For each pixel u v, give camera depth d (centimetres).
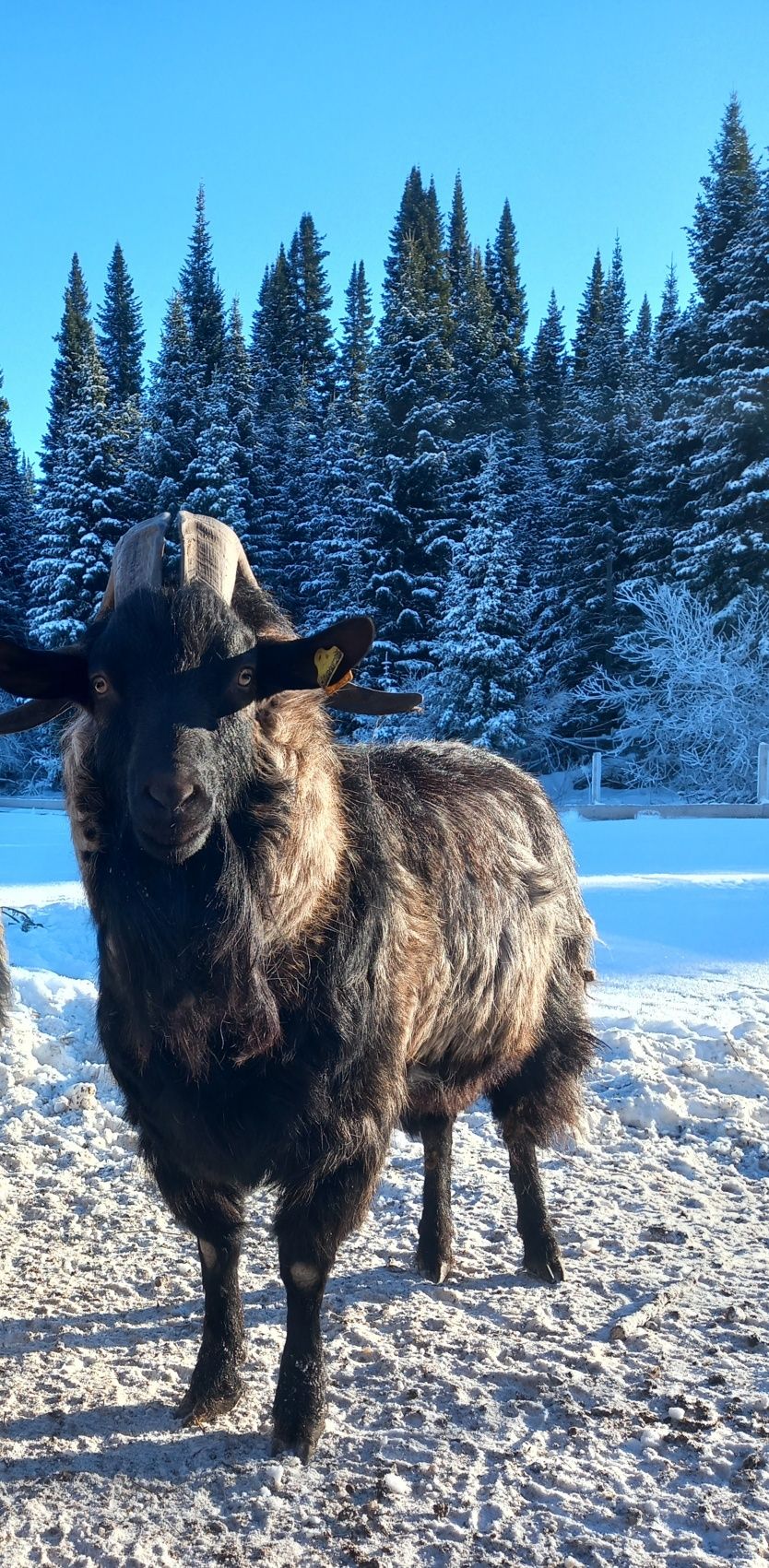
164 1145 144
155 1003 134
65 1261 190
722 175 1505
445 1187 189
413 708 160
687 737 1275
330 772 150
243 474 1858
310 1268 142
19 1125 246
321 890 141
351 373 2375
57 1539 127
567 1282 183
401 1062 152
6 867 644
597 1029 302
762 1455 138
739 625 1280
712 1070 272
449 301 2531
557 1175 226
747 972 368
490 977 176
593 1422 146
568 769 1510
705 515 1327
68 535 1659
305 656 134
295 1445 141
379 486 1507
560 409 2322
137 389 2886
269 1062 137
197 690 129
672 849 654
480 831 184
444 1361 160
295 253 3372
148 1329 170
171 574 140
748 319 1364
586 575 1563
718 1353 161
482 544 1355
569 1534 127
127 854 134
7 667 137
